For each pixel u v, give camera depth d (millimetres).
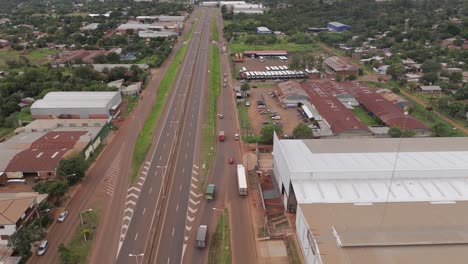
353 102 132875
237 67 184000
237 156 95438
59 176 80750
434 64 165875
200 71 175250
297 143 85875
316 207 63031
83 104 115438
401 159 77250
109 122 111062
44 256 61281
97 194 78688
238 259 61156
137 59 189625
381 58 192000
